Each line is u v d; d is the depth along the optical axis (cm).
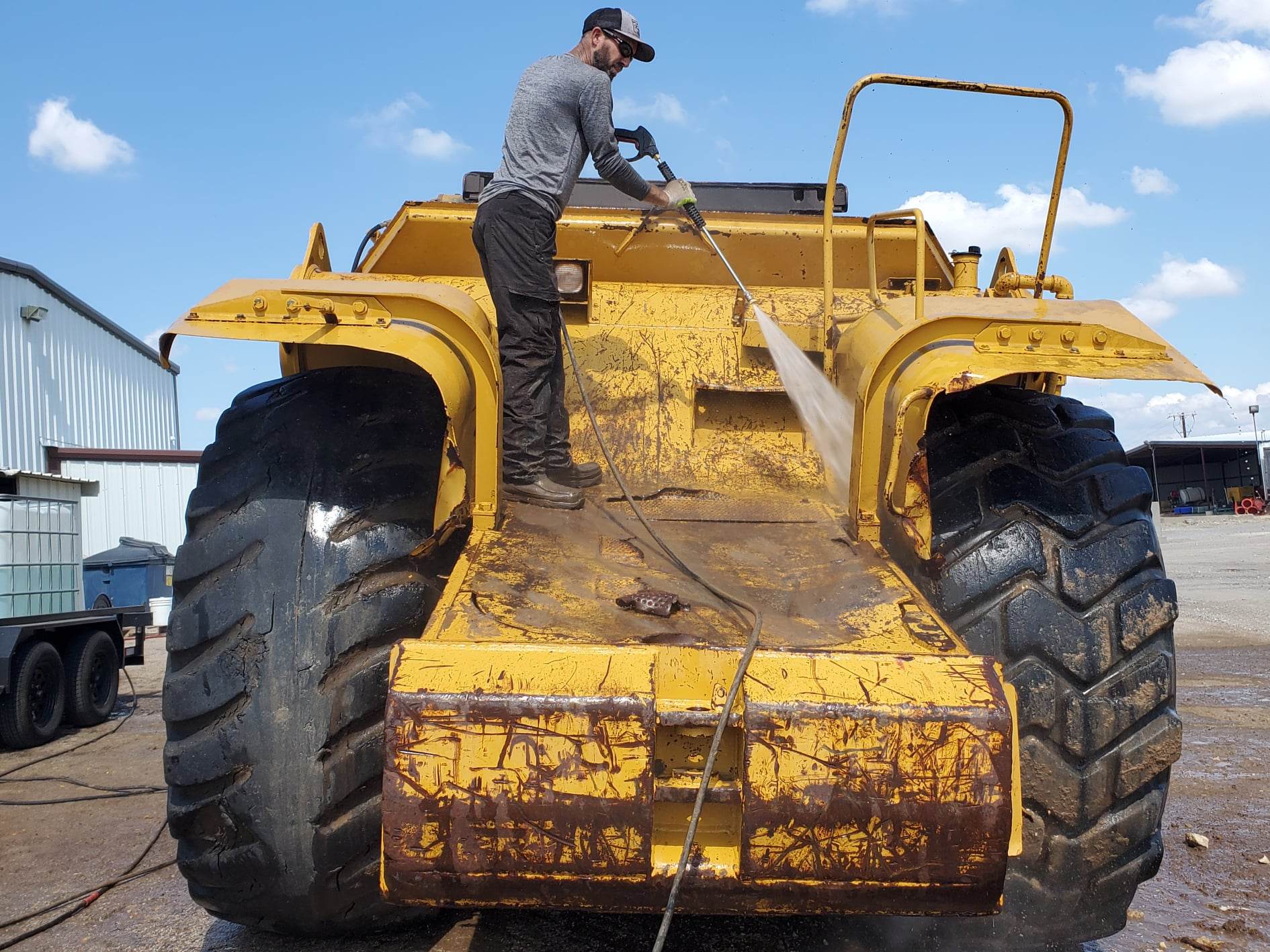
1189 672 809
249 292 240
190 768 244
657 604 219
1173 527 3606
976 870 189
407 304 241
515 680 191
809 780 187
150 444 3170
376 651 248
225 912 262
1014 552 250
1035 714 244
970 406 282
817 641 210
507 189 298
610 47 339
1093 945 300
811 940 289
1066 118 297
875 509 254
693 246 386
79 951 306
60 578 876
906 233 389
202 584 252
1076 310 257
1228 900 338
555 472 296
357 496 253
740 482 303
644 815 187
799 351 314
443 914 309
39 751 720
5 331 2250
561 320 307
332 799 242
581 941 290
